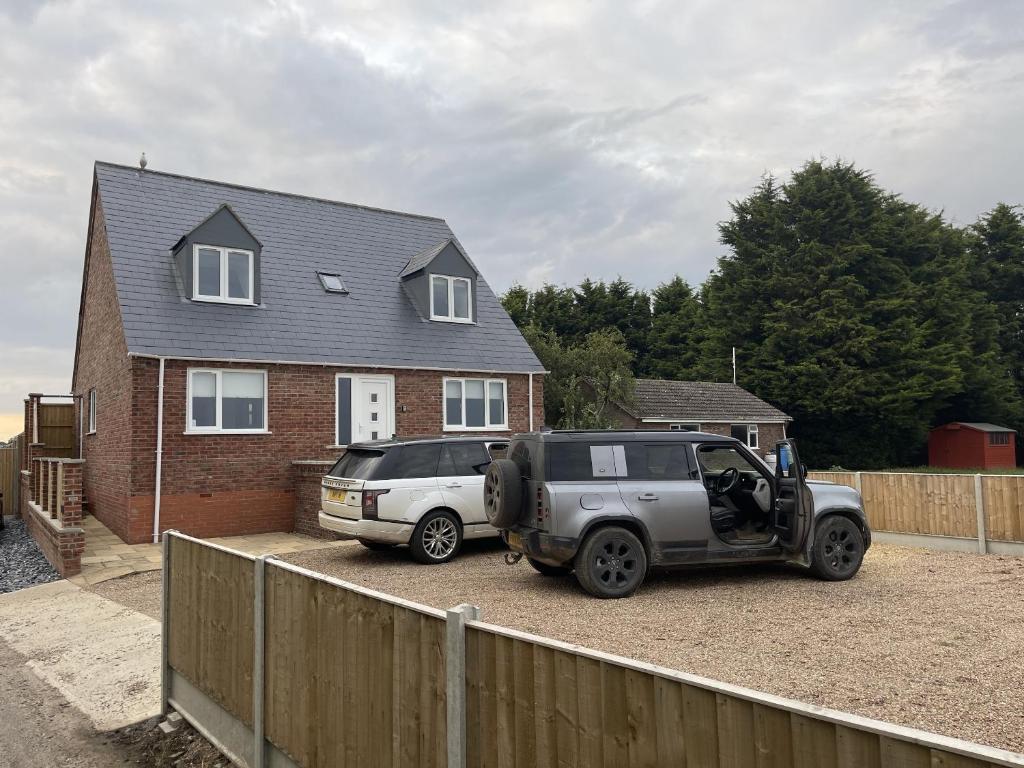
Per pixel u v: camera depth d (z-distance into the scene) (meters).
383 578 9.45
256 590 4.64
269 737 4.49
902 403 35.16
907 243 38.84
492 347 19.66
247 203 19.62
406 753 3.35
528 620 6.90
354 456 11.18
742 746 2.18
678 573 9.20
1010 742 4.00
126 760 5.28
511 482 8.38
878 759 1.91
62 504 11.56
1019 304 45.50
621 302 49.44
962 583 8.33
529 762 2.75
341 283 18.97
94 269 19.53
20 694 6.72
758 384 37.97
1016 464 42.81
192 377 15.03
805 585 8.32
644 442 8.45
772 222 39.66
